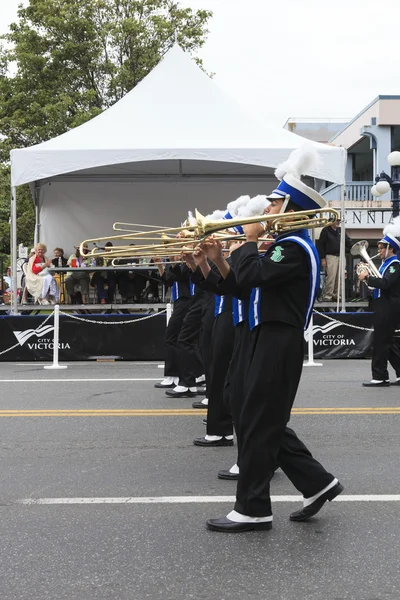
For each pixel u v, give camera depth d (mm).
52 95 30875
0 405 9391
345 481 5926
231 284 4824
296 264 4543
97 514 5176
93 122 15820
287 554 4402
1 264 21969
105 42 31266
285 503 5383
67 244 19031
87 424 8195
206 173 18828
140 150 14773
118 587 3959
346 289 17172
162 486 5836
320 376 12156
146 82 16531
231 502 5426
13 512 5230
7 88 31125
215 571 4156
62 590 3930
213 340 7051
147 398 9906
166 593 3875
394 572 4145
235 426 4895
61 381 11625
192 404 9336
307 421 8281
